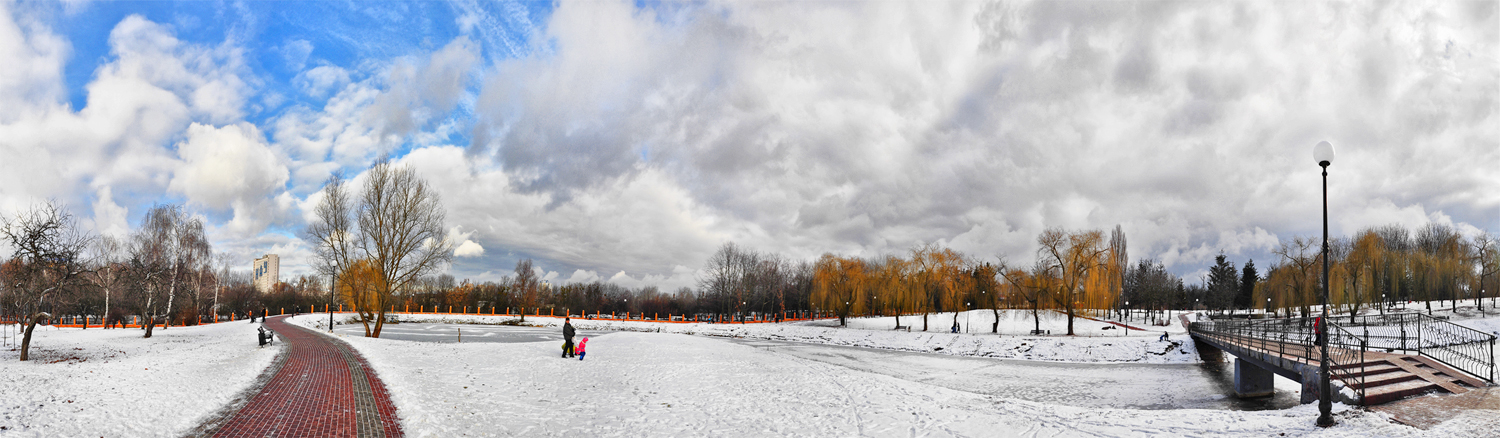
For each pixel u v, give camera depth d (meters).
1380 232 86.50
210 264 59.69
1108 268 57.03
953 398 19.42
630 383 21.80
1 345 34.06
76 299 30.59
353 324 72.00
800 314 105.38
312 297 100.56
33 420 11.58
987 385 32.78
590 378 22.56
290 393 16.52
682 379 22.52
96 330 48.44
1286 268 58.44
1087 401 28.02
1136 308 104.31
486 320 82.81
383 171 43.12
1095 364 42.44
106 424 11.88
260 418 13.69
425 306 100.75
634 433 15.13
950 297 70.50
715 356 28.56
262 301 90.31
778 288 121.50
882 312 75.44
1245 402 27.38
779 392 20.16
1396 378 20.84
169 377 17.33
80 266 28.61
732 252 115.31
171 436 11.84
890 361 44.72
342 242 43.62
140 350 31.14
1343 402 19.69
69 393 14.09
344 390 17.53
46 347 32.78
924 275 67.50
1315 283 56.81
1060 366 41.53
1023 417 16.77
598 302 115.19
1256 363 27.06
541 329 73.69
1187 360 42.25
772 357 29.33
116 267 35.03
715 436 14.94
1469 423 15.49
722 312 108.88
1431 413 16.97
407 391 17.92
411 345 31.47
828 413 17.19
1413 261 56.81
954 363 43.19
